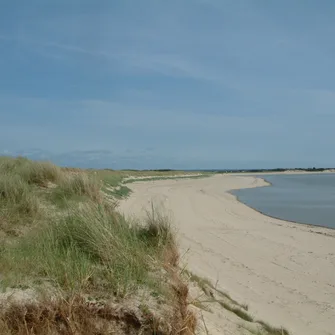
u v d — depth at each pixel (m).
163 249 6.84
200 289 7.06
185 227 15.05
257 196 34.03
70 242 6.16
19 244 6.34
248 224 17.17
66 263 5.23
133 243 6.21
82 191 12.09
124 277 5.10
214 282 8.34
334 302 7.92
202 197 28.70
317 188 46.00
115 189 21.75
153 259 6.12
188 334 4.66
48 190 12.04
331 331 6.59
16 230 7.53
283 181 66.25
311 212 22.94
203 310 5.98
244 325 6.07
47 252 5.59
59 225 6.87
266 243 13.17
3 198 9.23
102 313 4.58
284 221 18.77
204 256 10.75
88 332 4.43
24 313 4.40
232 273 9.44
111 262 5.48
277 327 6.43
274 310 7.34
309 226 17.14
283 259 11.15
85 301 4.63
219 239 13.33
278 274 9.68
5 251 5.84
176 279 5.68
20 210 8.62
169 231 7.71
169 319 4.64
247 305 7.22
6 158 16.94
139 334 4.52
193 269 8.66
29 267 5.24
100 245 5.81
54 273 5.07
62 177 13.38
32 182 12.80
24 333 4.23
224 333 5.39
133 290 4.96
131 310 4.62
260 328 6.19
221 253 11.33
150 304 4.77
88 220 6.55
